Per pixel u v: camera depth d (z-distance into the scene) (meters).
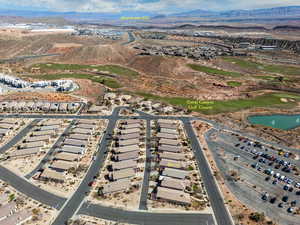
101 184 66.25
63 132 93.69
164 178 68.12
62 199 60.94
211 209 58.69
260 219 55.41
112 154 79.94
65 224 53.94
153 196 62.06
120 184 64.88
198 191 64.12
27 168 72.75
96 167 73.31
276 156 80.56
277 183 67.69
